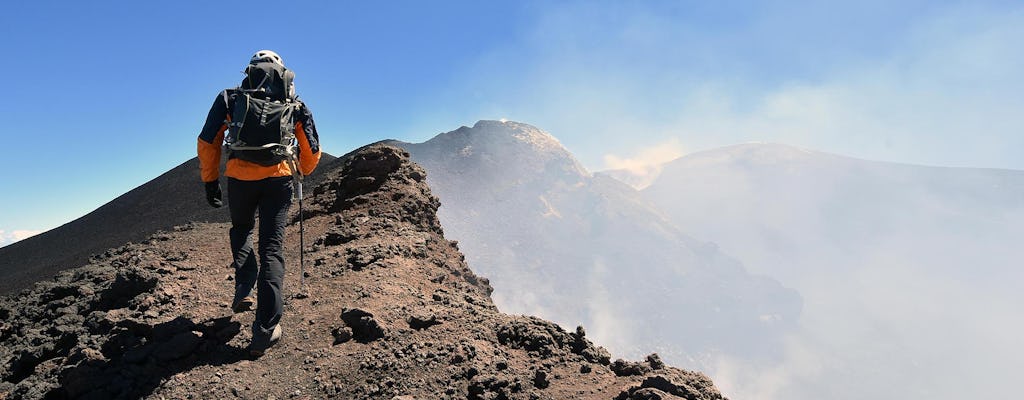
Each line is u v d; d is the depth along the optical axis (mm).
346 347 4199
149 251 7191
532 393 3570
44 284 6992
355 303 4840
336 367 3938
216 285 5789
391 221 7543
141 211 47594
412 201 8242
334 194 9125
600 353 4242
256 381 3873
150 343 4336
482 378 3641
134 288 5523
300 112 4332
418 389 3613
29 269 39250
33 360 4859
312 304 4996
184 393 3760
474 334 4336
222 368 4031
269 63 4195
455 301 5207
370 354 4020
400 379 3711
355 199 8281
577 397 3574
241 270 4496
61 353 4883
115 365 4152
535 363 4023
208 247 7363
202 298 5340
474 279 7316
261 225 4242
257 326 4145
